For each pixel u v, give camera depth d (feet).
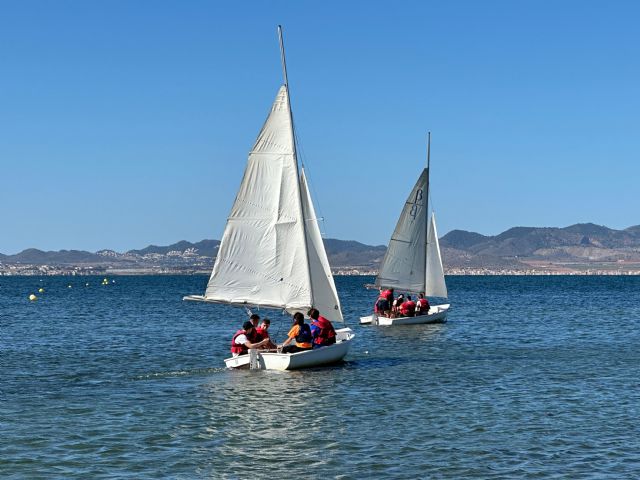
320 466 63.72
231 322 222.28
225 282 114.01
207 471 62.54
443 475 61.26
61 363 126.52
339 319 123.03
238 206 113.80
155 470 62.90
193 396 93.56
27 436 73.77
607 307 306.55
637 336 174.09
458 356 133.59
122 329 196.03
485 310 284.41
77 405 88.53
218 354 138.82
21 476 61.46
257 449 68.90
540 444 70.23
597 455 66.64
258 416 82.02
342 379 105.91
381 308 200.13
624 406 86.99
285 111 112.98
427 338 166.50
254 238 114.01
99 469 63.21
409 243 201.36
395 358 130.21
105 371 116.57
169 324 214.07
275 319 243.60
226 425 78.02
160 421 79.92
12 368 120.47
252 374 110.83
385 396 93.04
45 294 483.10
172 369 118.11
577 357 132.46
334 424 78.13
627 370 115.85
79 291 547.49
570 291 537.24
